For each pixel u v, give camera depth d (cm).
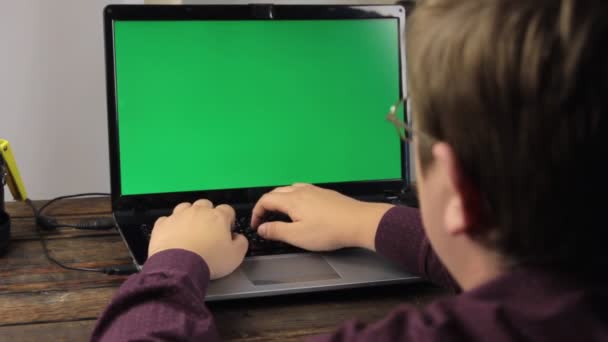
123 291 76
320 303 90
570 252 42
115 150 111
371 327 49
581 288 41
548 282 42
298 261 97
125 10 110
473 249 47
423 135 46
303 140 118
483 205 44
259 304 89
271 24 116
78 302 89
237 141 116
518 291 42
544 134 39
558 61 38
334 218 98
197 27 113
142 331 70
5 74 179
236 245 92
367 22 119
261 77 116
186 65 113
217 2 164
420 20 45
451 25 43
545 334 40
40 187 188
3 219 104
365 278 92
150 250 87
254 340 81
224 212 101
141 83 112
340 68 119
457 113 42
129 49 111
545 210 41
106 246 106
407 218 94
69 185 190
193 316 74
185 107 113
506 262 45
